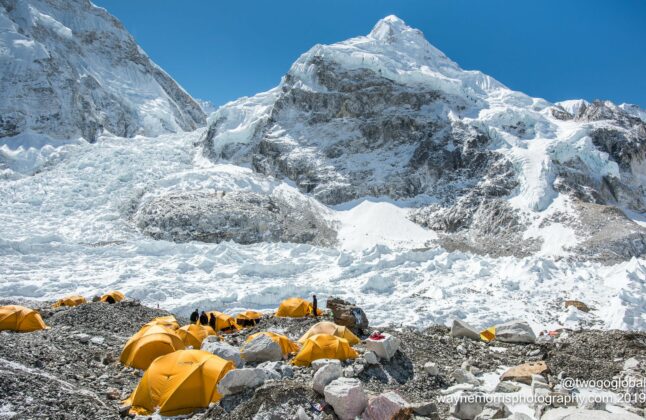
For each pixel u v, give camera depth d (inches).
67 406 378.0
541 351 584.1
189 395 405.4
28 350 506.9
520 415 349.7
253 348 520.7
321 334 536.1
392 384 470.9
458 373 494.6
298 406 376.5
